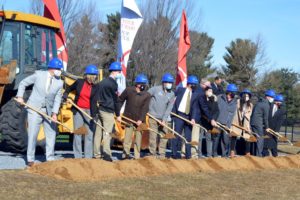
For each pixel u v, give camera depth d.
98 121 9.72
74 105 9.55
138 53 26.67
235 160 11.23
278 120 14.23
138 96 10.41
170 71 26.78
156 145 11.09
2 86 9.44
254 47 49.84
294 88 44.47
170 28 27.00
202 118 11.77
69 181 7.73
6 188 6.85
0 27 10.34
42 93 8.76
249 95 13.75
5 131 9.59
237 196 8.04
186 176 9.27
